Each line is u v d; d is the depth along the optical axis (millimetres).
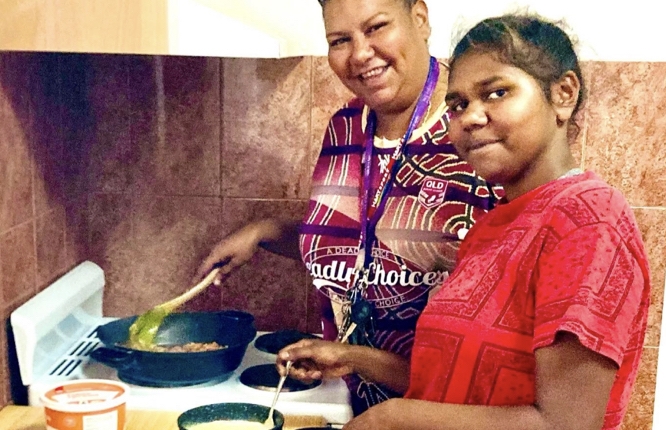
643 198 1788
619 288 866
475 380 977
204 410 1305
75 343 1676
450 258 1328
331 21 1324
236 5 1488
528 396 950
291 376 1387
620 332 858
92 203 1831
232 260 1680
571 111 980
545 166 985
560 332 864
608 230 883
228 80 1772
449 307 1011
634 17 1727
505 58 952
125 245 1846
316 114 1780
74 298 1649
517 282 948
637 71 1742
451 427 953
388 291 1366
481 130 969
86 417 1181
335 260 1432
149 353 1433
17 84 1465
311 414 1400
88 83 1777
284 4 1714
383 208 1364
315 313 1850
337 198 1440
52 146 1647
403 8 1313
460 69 989
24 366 1452
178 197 1825
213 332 1675
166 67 1768
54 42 1307
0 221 1402
